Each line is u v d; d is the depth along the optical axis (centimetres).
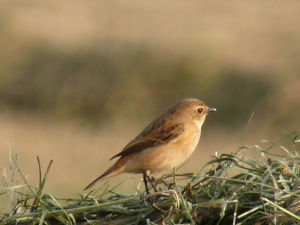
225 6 4397
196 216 840
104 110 3003
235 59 3200
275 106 2903
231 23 3866
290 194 823
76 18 3816
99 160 2298
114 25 3716
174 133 1144
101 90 3058
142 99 3033
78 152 2414
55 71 3181
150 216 879
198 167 2248
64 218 875
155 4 4397
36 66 3225
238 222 836
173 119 1168
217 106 2983
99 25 3703
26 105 3052
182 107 1194
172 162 1148
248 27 3791
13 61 3256
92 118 2983
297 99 2892
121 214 892
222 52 3238
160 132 1138
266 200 796
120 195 967
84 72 3159
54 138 2627
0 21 3531
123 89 3069
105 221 882
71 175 2047
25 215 866
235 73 3102
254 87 3025
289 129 2808
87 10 4047
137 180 1898
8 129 2706
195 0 4572
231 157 951
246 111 2934
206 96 3041
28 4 3928
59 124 2870
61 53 3281
